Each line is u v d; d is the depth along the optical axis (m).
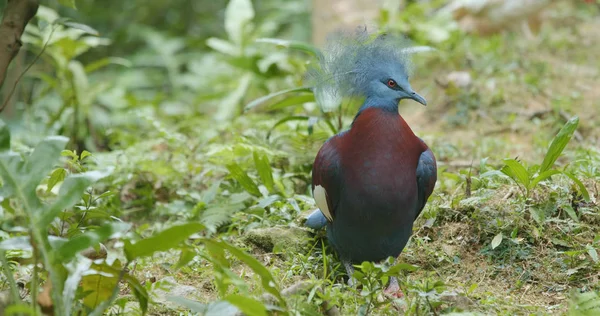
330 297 7.28
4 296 6.62
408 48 8.86
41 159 6.31
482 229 9.05
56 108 17.77
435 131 14.91
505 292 8.15
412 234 9.37
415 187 8.16
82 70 15.54
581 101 15.32
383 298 7.60
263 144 12.27
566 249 8.71
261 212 10.18
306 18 24.77
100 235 6.08
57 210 6.15
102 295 6.76
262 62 17.81
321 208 8.56
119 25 24.44
